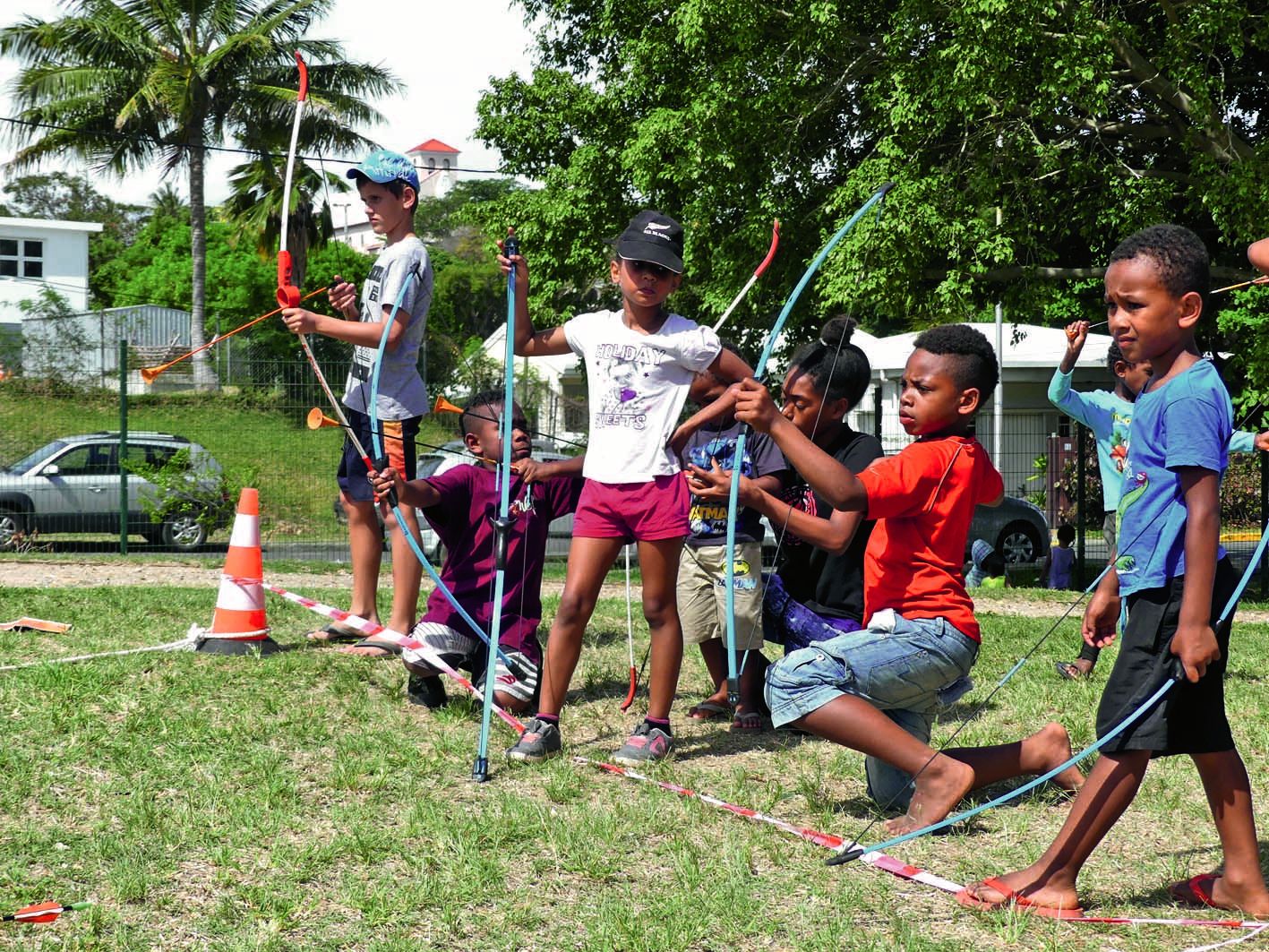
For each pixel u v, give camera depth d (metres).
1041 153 13.20
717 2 14.03
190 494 15.11
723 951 2.92
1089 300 19.09
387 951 2.83
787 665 3.81
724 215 15.48
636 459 4.40
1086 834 3.18
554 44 19.28
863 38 14.66
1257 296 15.88
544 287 18.12
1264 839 3.82
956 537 3.82
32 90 32.31
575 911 3.12
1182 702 3.12
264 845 3.47
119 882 3.14
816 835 3.67
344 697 5.07
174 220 53.38
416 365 5.94
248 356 28.41
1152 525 3.14
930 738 4.52
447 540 5.13
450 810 3.81
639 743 4.50
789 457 3.52
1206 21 12.54
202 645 5.78
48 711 4.59
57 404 18.56
